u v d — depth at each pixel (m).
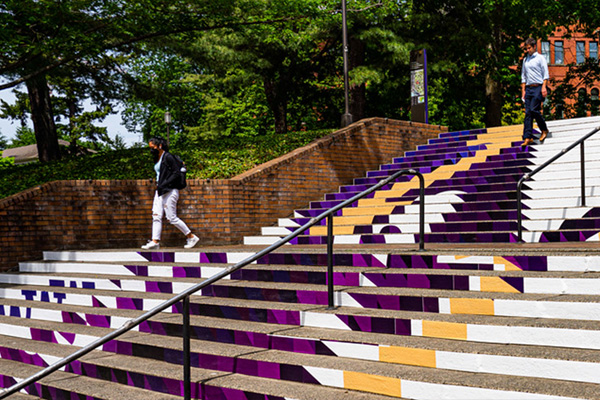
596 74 29.23
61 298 8.50
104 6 13.27
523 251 6.19
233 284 7.05
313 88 27.30
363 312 5.57
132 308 7.54
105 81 18.05
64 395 5.69
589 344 4.31
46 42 12.74
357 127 14.01
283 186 12.45
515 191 9.55
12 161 29.12
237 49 21.33
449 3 22.91
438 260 6.42
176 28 14.90
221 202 11.59
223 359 5.38
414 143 15.45
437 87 27.86
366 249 7.56
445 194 10.23
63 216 10.97
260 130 35.09
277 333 5.52
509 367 4.26
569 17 26.83
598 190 8.74
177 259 9.11
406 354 4.75
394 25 22.08
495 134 14.02
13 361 7.08
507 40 27.19
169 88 18.98
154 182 11.66
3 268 10.40
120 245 11.36
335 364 4.83
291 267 7.34
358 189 12.77
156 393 5.36
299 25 20.17
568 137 11.99
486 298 5.17
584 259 5.55
